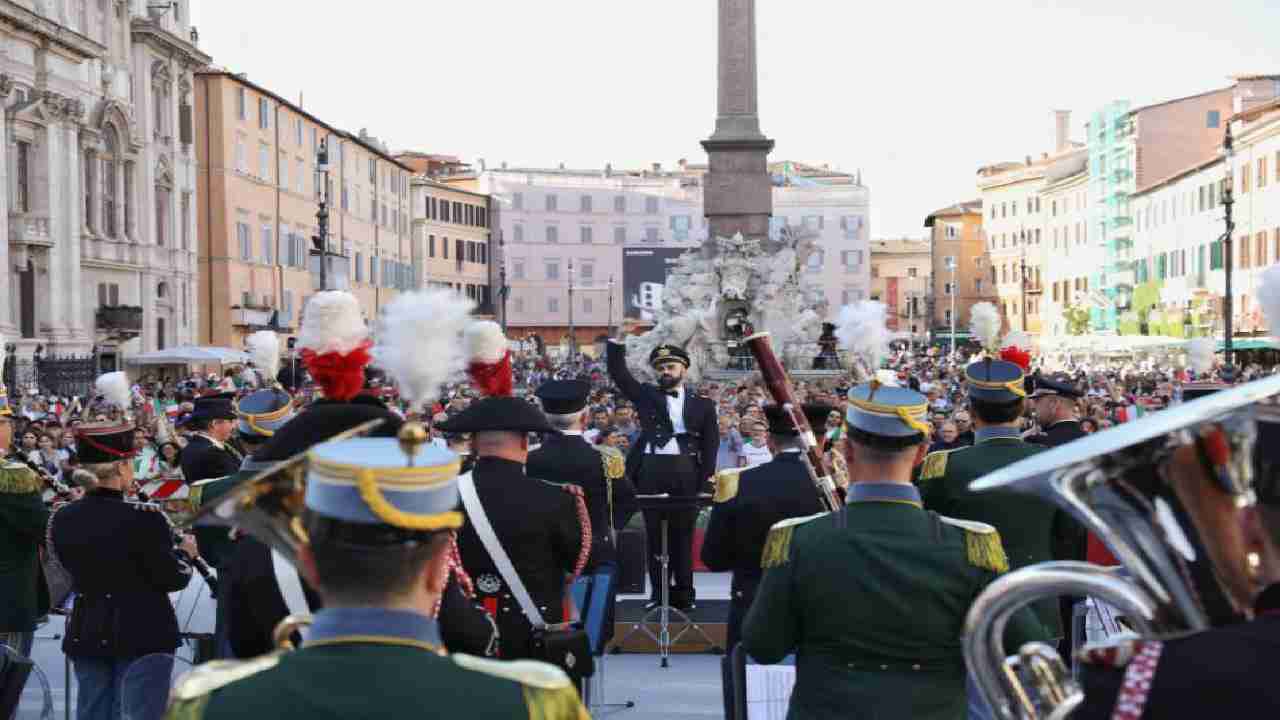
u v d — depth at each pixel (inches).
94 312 1907.0
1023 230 4621.1
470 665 104.6
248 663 106.7
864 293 4566.9
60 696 374.9
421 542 102.7
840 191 4579.2
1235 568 86.3
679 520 430.0
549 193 4485.7
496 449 218.7
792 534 178.2
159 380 2044.8
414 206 3811.5
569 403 320.8
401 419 174.9
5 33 1665.8
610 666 401.4
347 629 102.7
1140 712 87.5
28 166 1753.2
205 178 2353.6
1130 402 1011.9
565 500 218.8
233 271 2395.4
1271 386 84.7
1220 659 85.6
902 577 170.2
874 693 169.5
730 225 1720.0
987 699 110.3
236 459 330.6
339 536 101.2
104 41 1967.3
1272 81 3174.2
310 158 2837.1
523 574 212.8
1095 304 3708.2
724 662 290.4
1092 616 317.1
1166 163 3420.3
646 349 1667.1
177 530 300.0
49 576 348.8
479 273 4220.0
